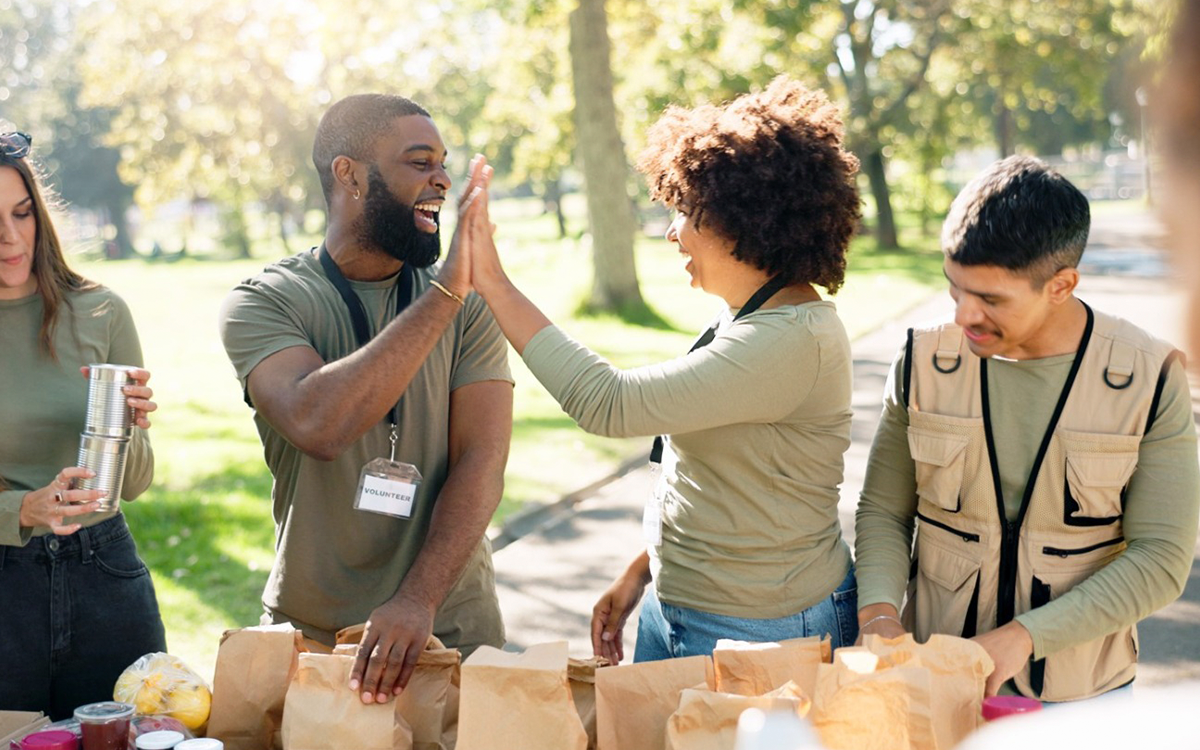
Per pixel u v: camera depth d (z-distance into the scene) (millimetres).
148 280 33594
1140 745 1089
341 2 28891
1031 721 1339
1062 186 1816
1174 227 462
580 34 16609
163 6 33500
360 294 2365
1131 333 1963
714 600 2191
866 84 30766
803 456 2125
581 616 5301
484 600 2525
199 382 12789
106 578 2471
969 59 31328
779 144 2070
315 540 2340
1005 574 2047
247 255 53344
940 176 42750
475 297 2426
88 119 68188
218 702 1924
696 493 2199
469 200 2043
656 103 23344
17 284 2367
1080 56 28531
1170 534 1918
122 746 1785
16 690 2379
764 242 2061
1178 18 448
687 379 2000
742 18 23516
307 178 39219
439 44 33406
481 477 2303
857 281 22203
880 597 2117
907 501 2252
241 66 34156
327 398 2029
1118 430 1937
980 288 1855
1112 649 2066
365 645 1908
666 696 1854
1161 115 458
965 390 2051
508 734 1763
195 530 6492
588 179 16703
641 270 26703
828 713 1675
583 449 8617
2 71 71875
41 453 2412
